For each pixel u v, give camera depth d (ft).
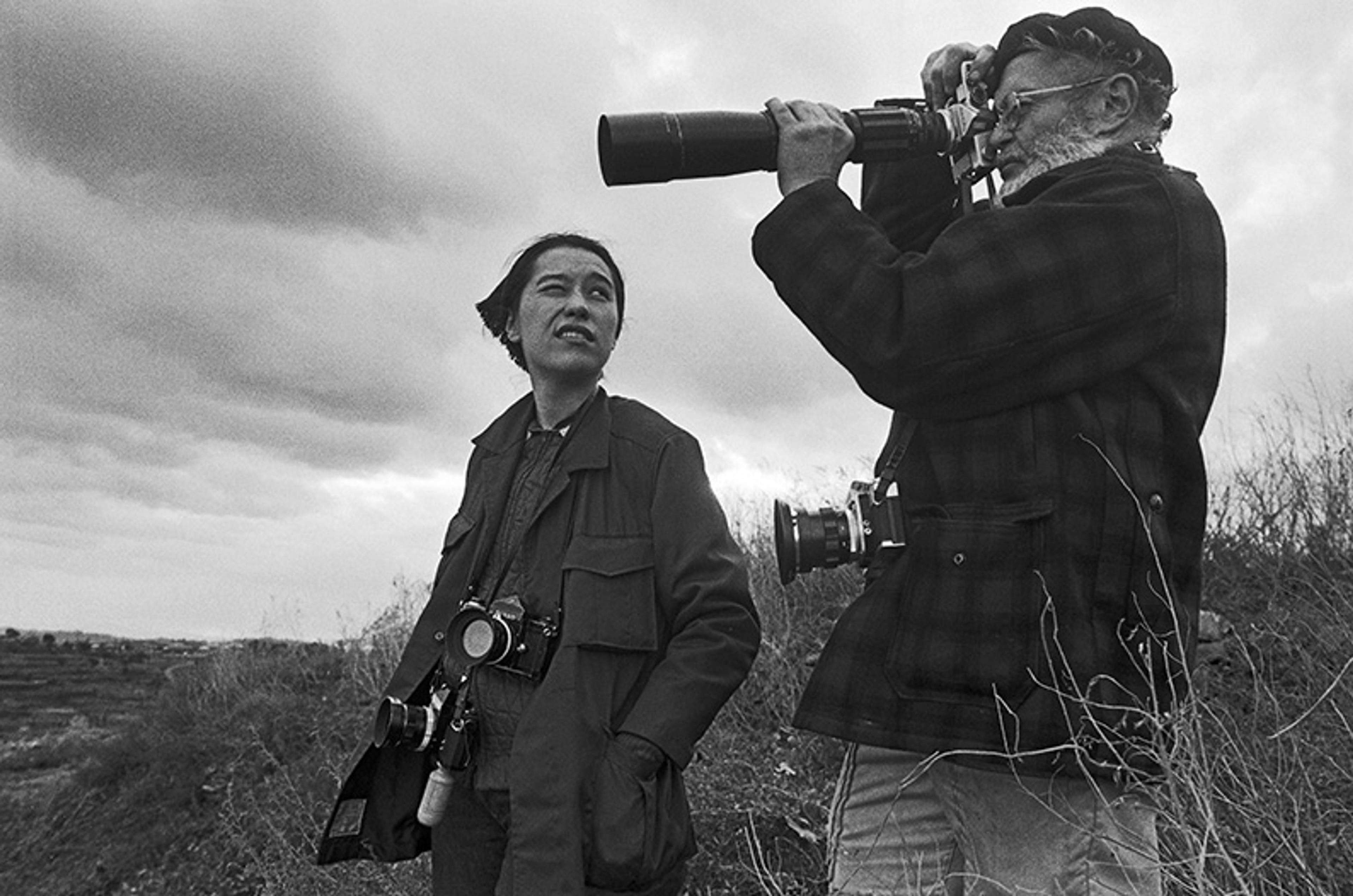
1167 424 5.30
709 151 5.83
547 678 6.88
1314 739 8.11
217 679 25.40
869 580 5.96
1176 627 4.91
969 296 5.02
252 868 16.76
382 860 8.10
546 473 7.84
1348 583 12.02
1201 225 5.42
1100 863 5.10
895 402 5.37
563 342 7.89
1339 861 6.27
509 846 6.56
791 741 13.01
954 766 5.32
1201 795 4.90
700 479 7.69
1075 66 5.68
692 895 10.66
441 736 7.46
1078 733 4.90
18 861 22.49
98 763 24.63
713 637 7.09
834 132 5.82
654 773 6.77
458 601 8.00
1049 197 5.32
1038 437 5.18
